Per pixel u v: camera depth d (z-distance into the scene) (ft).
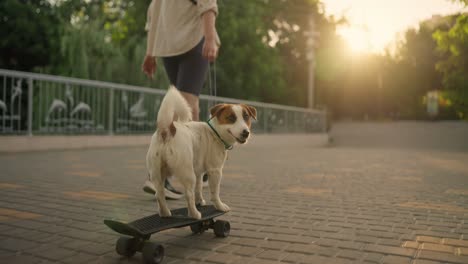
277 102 106.52
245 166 27.91
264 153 42.32
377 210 13.75
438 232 11.02
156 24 16.88
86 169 23.31
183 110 10.56
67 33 56.85
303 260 8.71
